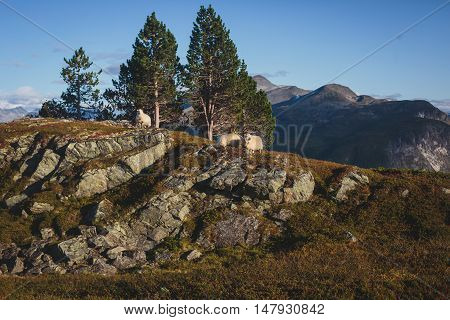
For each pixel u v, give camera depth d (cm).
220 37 6681
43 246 3516
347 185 4253
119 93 6950
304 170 4309
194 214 3906
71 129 4850
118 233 3641
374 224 3831
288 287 2438
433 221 3772
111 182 4250
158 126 6619
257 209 3956
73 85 7206
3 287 2648
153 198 3912
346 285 2442
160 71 6431
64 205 3991
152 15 6525
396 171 4622
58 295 2552
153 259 3469
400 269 2895
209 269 3184
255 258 3428
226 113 6925
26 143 4675
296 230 3766
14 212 3997
